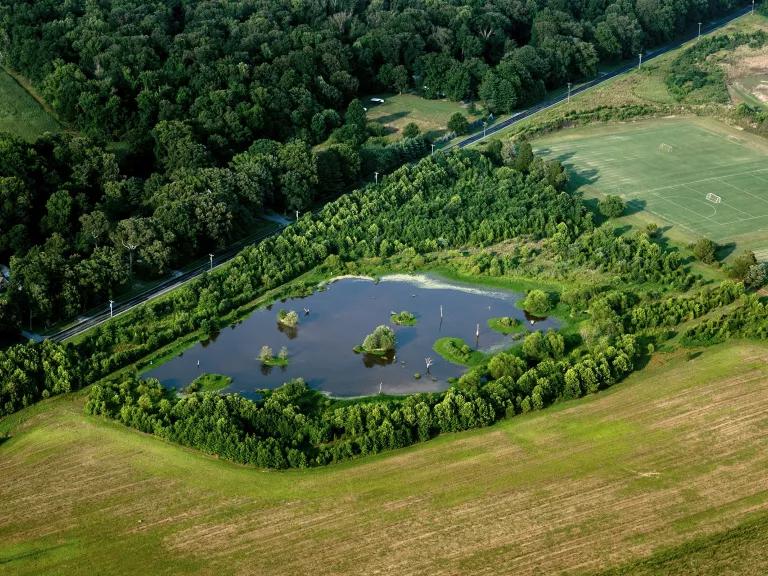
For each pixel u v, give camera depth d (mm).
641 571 145375
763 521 155750
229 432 173250
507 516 157375
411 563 147125
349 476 167875
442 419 179125
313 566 146750
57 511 158750
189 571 145875
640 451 174000
